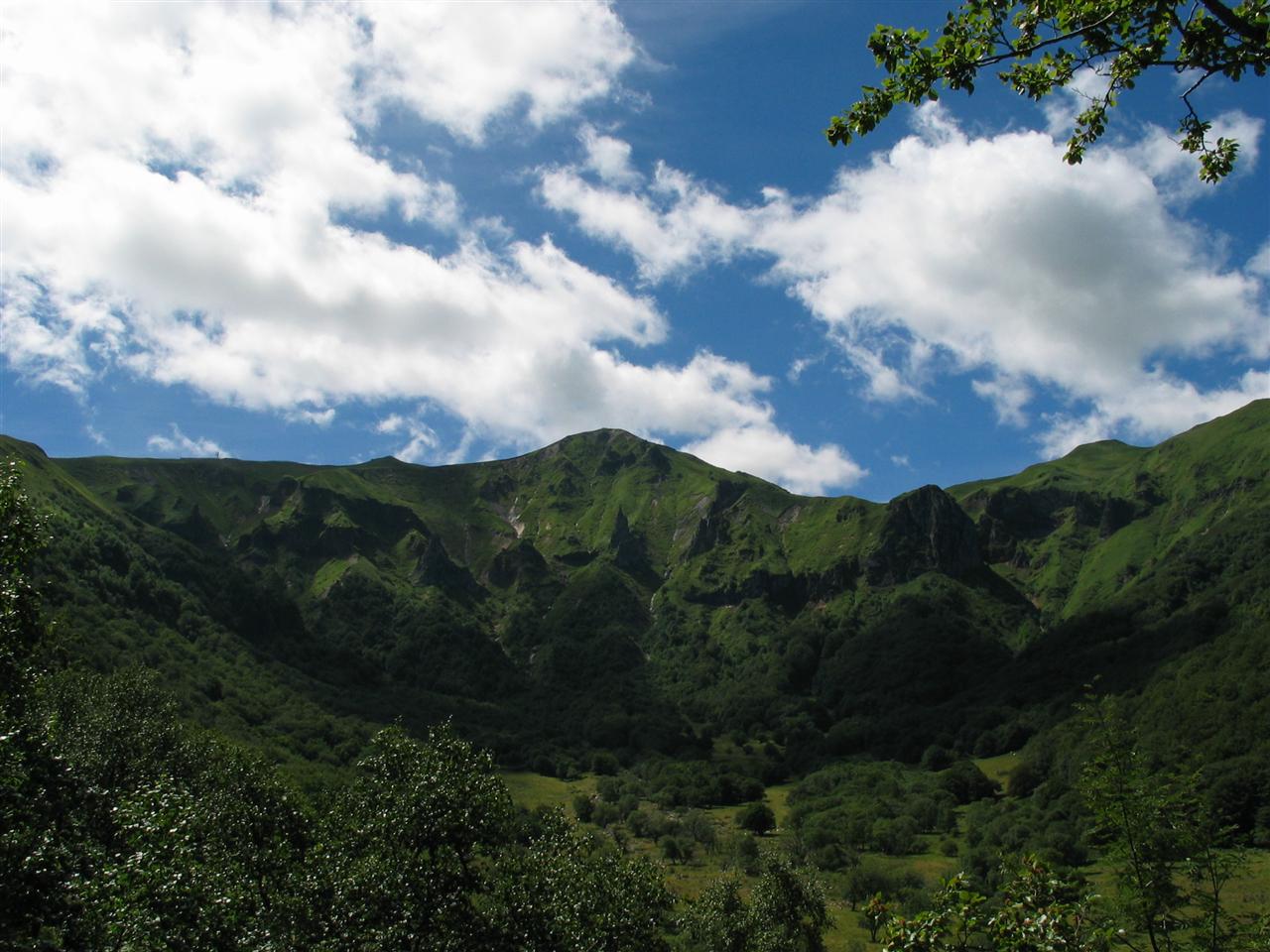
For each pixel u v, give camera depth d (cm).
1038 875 1747
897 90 1465
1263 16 1206
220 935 2794
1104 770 2552
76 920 2555
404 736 3659
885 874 11894
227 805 4372
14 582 2630
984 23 1423
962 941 1602
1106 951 1689
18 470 2775
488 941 3188
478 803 3344
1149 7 1320
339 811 3538
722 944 7162
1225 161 1384
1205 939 2330
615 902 4212
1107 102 1420
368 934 3014
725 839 16412
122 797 3072
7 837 2342
